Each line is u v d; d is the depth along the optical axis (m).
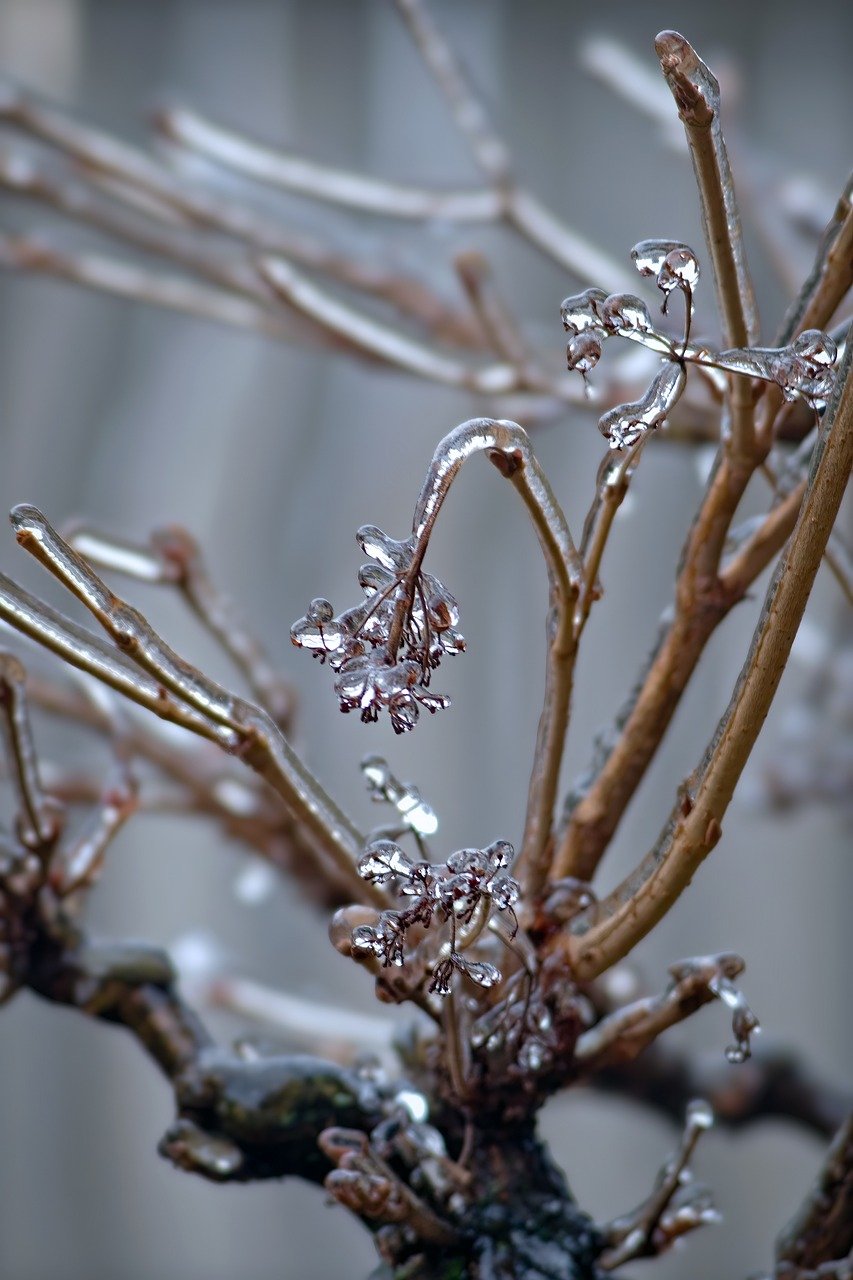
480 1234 1.41
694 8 4.32
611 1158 4.80
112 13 4.47
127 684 1.32
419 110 4.31
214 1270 4.80
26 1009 4.84
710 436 1.71
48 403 4.75
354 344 1.79
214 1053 1.46
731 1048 1.38
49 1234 4.77
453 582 4.68
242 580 4.71
